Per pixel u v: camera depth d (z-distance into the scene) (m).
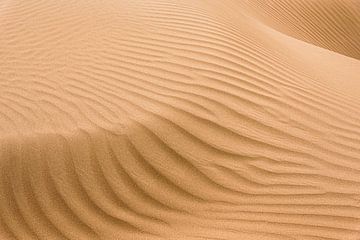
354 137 4.41
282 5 10.59
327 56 7.25
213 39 5.46
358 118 4.74
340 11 11.20
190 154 4.05
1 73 5.20
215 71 4.85
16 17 6.39
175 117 4.22
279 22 9.96
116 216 3.72
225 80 4.73
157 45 5.35
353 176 3.98
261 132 4.27
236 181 3.93
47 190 3.87
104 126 4.11
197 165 4.01
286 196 3.82
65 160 3.95
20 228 3.70
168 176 3.94
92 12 6.16
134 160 3.99
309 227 3.62
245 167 4.02
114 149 4.00
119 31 5.69
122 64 5.06
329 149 4.23
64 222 3.71
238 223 3.67
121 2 6.40
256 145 4.16
